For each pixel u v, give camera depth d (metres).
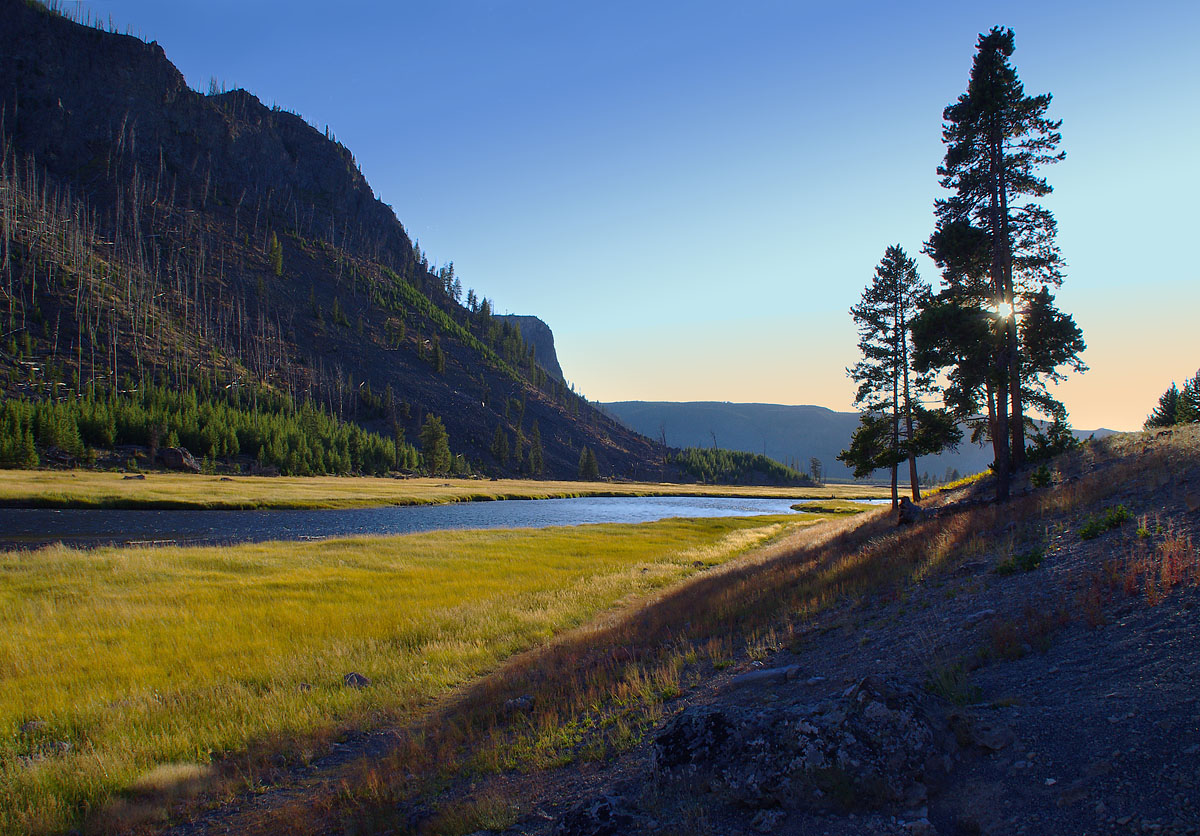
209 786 7.70
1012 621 8.05
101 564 24.00
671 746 5.79
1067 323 22.75
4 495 51.72
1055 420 28.16
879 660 8.30
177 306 188.25
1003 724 5.30
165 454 96.56
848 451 35.09
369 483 103.81
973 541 14.16
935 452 29.95
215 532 42.94
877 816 4.59
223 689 11.23
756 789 5.13
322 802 6.89
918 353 23.55
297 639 14.88
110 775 7.79
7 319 137.12
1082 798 4.17
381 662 13.05
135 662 12.85
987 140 22.83
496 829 5.79
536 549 34.00
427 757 7.93
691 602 16.23
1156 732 4.58
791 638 10.69
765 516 70.38
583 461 184.38
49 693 10.91
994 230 22.62
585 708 9.00
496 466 179.62
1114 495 14.55
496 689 10.61
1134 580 7.71
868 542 21.08
